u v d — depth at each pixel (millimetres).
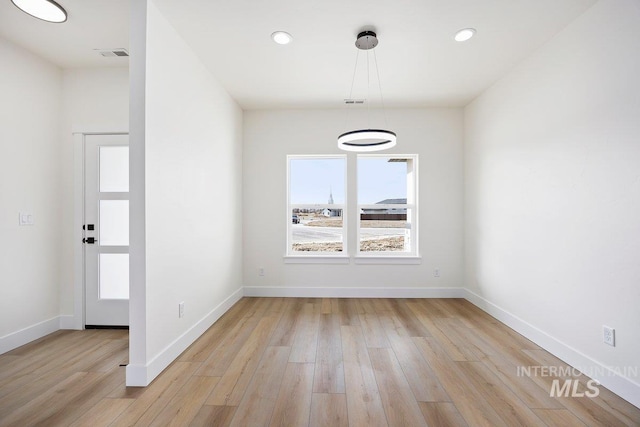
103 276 3105
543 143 2584
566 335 2324
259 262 4254
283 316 3391
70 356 2453
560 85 2393
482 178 3639
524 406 1783
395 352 2494
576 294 2227
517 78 2965
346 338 2779
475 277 3830
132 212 2025
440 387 1983
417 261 4180
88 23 2383
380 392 1927
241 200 4207
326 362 2326
